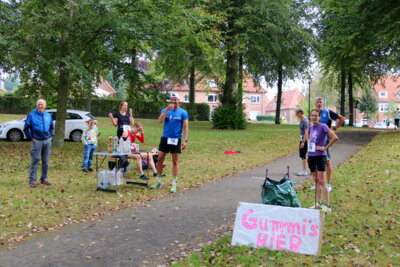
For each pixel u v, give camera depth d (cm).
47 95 1959
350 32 2127
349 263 451
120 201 786
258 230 520
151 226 614
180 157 1513
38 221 639
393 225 588
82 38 1614
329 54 2433
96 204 758
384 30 2020
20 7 1488
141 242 539
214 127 3158
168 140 883
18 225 616
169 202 780
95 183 977
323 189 682
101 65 1717
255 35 2836
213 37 2534
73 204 755
